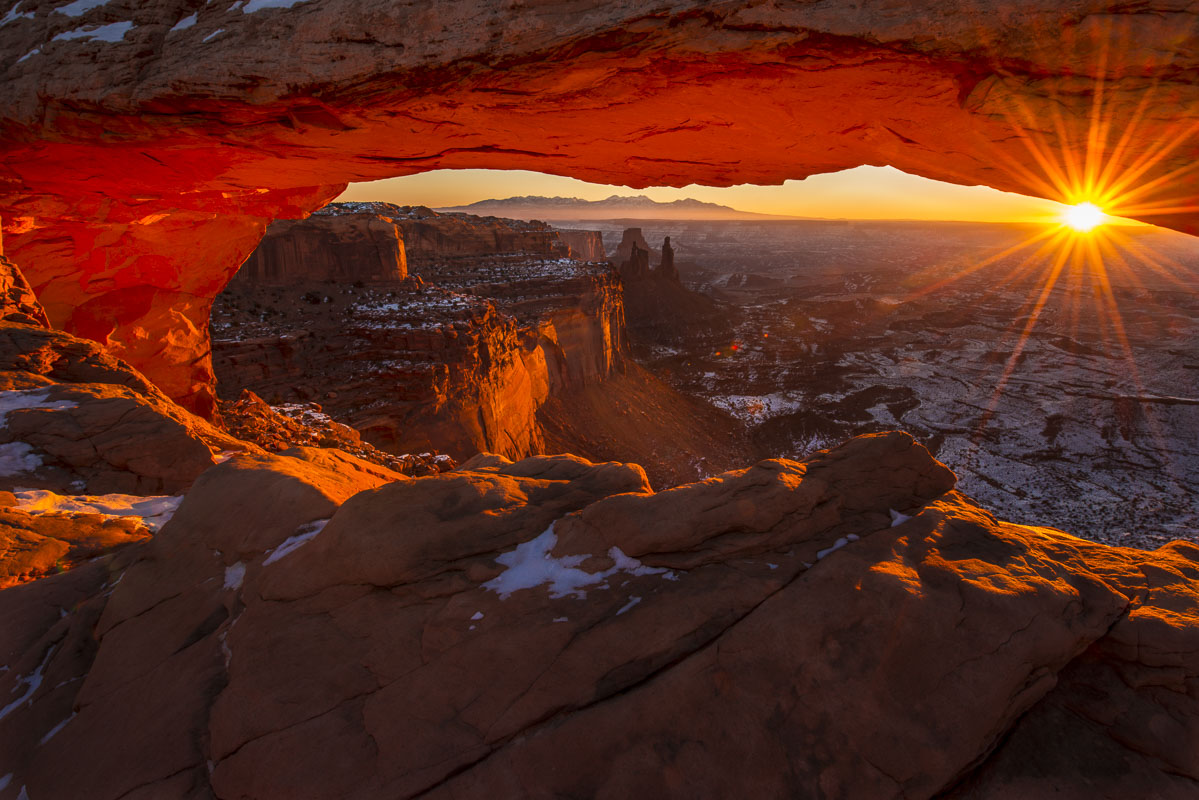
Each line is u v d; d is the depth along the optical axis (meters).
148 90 9.57
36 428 8.04
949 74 6.48
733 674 2.58
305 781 2.50
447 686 2.79
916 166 8.74
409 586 3.37
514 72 7.84
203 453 8.30
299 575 3.57
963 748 2.33
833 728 2.42
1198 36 5.17
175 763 2.78
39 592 4.45
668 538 3.25
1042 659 2.55
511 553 3.53
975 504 3.66
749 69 7.12
